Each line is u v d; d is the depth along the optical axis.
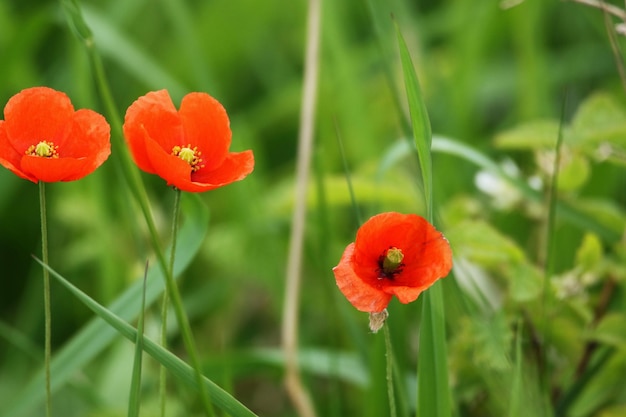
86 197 1.54
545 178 1.23
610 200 1.48
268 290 1.49
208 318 1.54
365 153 1.56
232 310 1.53
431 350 1.02
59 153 0.99
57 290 1.58
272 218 1.42
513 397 1.04
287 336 1.22
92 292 1.56
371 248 0.96
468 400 1.19
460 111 1.61
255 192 1.43
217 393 1.00
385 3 1.56
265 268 1.44
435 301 1.02
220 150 0.99
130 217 1.24
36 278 1.59
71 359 1.10
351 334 1.24
